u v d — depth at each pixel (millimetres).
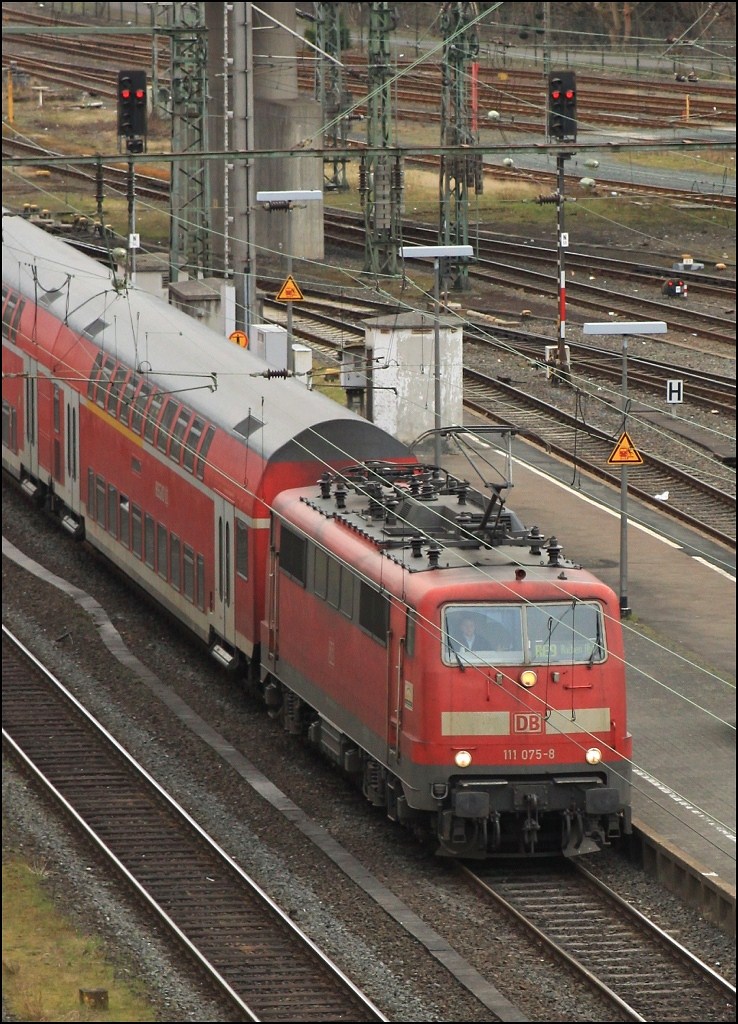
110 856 60312
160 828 64250
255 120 170250
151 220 182875
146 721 76000
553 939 54094
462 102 150250
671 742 68750
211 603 80188
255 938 54156
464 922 55469
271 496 74000
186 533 83250
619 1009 49125
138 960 52438
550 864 60875
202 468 80625
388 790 62469
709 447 111938
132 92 97000
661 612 85438
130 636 88125
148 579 89375
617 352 133000
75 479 101188
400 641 59875
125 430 92062
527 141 198250
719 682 75562
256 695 78438
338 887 58469
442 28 152000
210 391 84562
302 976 51188
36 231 123062
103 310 102250
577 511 101812
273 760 71375
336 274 161000
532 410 121625
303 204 165875
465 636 58594
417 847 62438
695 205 181500
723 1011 49219
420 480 70188
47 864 60438
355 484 70688
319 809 66000
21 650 84625
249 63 113062
